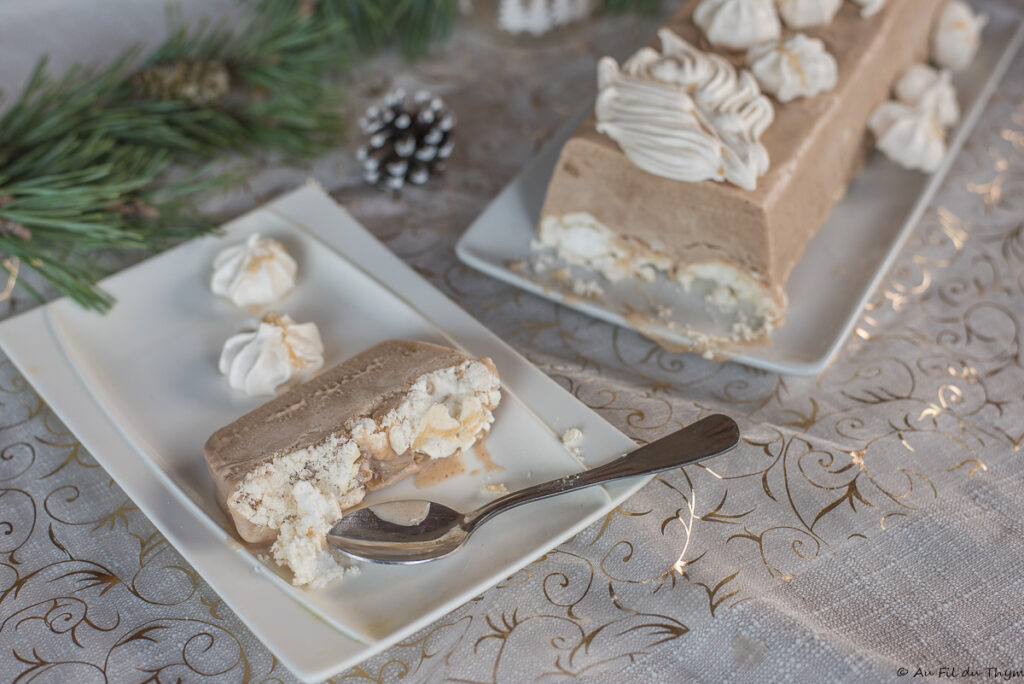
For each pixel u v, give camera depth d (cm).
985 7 107
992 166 98
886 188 96
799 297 89
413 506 77
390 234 93
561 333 88
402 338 84
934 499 80
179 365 84
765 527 78
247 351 83
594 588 76
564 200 90
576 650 74
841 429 83
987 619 76
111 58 102
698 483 80
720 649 75
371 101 102
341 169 97
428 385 79
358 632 72
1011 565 78
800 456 81
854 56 93
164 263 88
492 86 104
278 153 98
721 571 77
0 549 77
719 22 93
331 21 102
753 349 86
